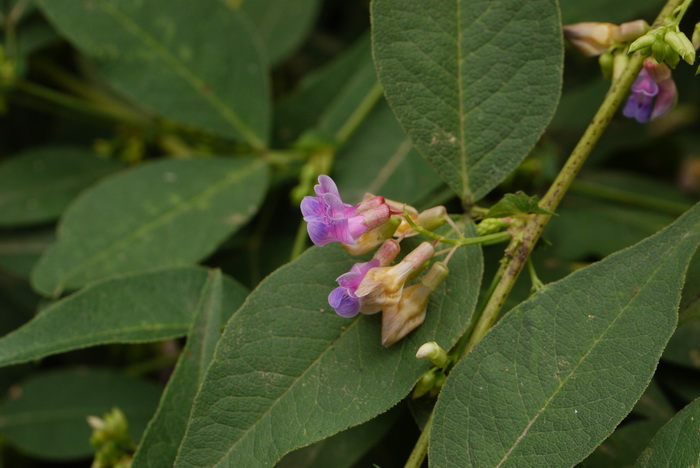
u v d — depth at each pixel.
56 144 0.54
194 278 0.42
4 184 0.49
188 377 0.40
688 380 0.43
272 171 0.48
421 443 0.40
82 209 0.45
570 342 0.39
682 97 0.50
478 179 0.41
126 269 0.45
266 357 0.39
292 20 0.50
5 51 0.49
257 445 0.39
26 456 0.48
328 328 0.40
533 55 0.41
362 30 0.54
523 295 0.43
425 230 0.40
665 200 0.48
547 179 0.47
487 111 0.41
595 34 0.41
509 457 0.38
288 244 0.47
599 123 0.41
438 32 0.41
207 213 0.46
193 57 0.47
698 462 0.38
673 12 0.40
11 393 0.47
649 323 0.38
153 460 0.40
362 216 0.39
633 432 0.41
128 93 0.47
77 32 0.47
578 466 0.40
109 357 0.49
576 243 0.46
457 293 0.40
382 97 0.47
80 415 0.47
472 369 0.39
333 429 0.39
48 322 0.42
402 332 0.39
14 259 0.49
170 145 0.51
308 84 0.49
